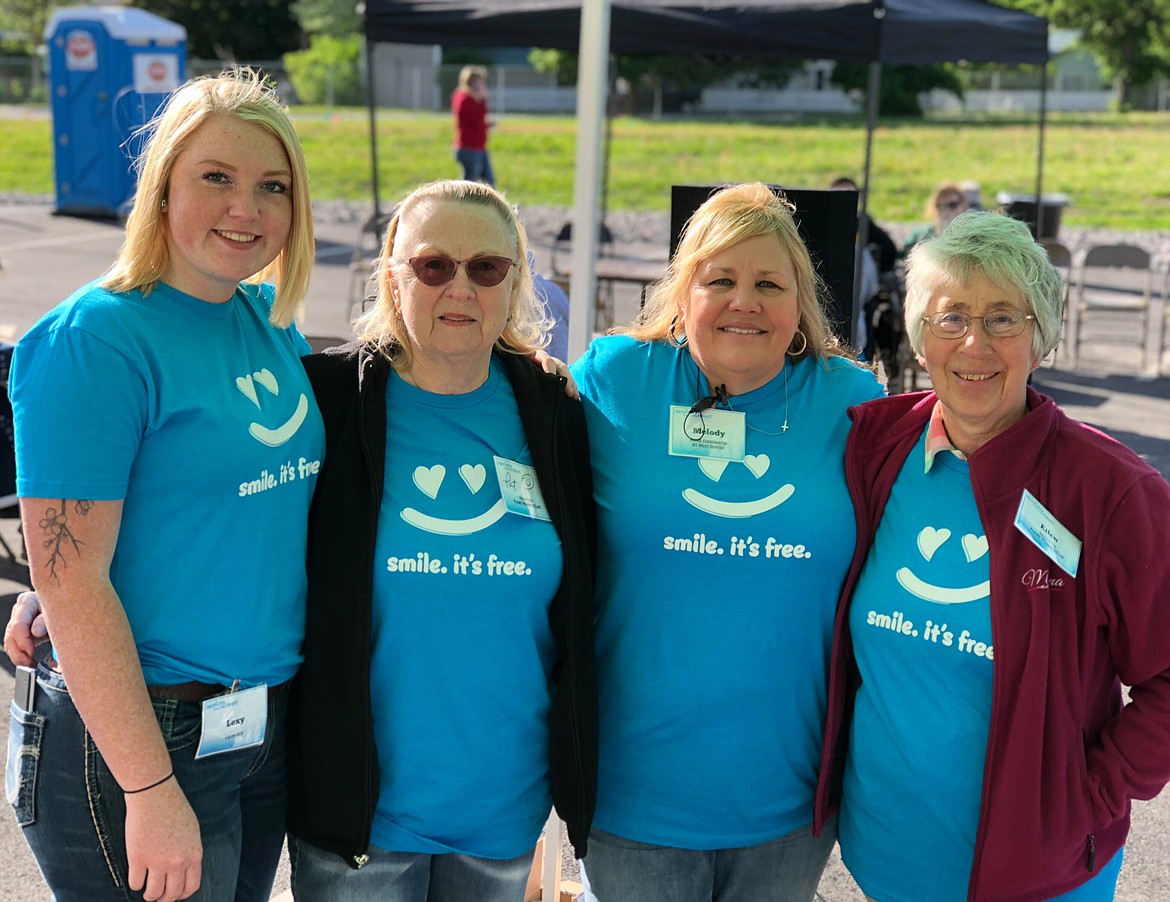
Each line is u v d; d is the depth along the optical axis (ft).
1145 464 6.26
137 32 51.83
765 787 6.93
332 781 6.36
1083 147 94.32
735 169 83.66
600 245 36.35
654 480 6.82
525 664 6.57
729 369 6.77
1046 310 6.22
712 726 6.83
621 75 139.33
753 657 6.75
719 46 23.09
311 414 6.41
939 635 6.39
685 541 6.75
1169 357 32.65
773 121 129.90
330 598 6.33
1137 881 10.66
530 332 7.17
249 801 6.53
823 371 7.25
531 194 70.33
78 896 6.04
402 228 6.40
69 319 5.59
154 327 5.77
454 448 6.49
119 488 5.58
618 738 7.00
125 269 5.84
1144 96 130.11
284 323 6.40
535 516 6.51
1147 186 74.90
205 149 5.76
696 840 6.93
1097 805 6.34
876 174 81.35
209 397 5.85
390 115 114.93
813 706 7.03
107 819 5.82
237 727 6.08
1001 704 6.22
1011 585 6.22
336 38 165.58
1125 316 37.78
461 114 47.98
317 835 6.46
